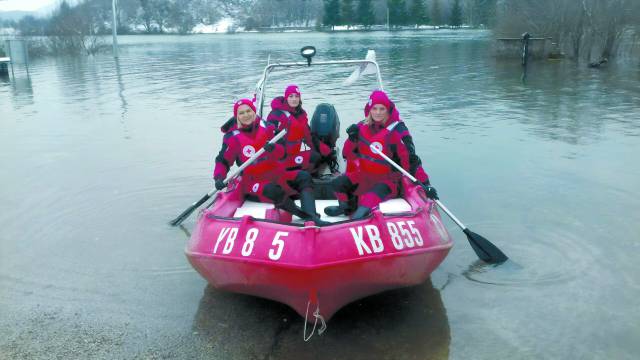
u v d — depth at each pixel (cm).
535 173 770
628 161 816
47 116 1280
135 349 393
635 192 687
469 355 382
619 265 506
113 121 1205
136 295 471
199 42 5250
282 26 11138
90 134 1074
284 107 675
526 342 395
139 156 905
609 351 383
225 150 515
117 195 721
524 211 638
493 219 618
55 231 608
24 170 837
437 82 1767
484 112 1226
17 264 530
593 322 418
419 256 412
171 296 470
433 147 917
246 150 508
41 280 498
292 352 390
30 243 578
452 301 455
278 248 394
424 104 1341
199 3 12681
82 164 865
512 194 693
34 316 437
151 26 11069
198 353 389
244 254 399
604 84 1644
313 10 11112
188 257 437
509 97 1433
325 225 418
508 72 2025
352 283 396
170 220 638
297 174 506
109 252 555
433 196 496
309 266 376
